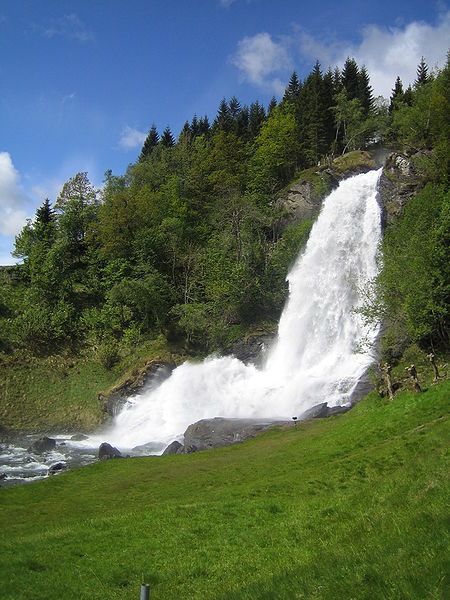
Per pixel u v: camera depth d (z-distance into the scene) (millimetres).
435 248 43531
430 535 10477
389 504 15195
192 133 131000
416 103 83938
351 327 56312
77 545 17688
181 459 32375
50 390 62219
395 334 46688
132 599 13367
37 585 14617
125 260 76750
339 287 60406
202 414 51438
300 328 61125
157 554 16500
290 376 55906
